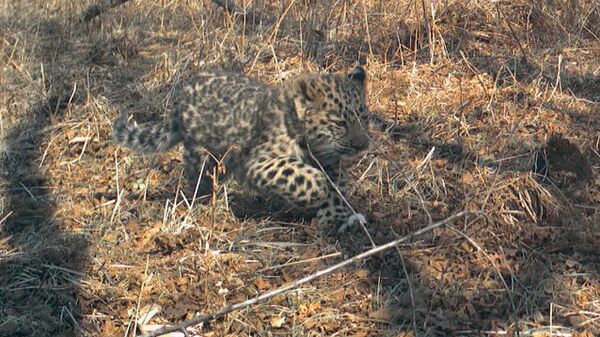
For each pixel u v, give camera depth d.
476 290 6.75
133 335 6.30
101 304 6.77
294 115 7.40
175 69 10.08
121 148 8.77
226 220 7.57
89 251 7.26
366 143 7.53
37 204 7.97
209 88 7.79
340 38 10.64
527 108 9.16
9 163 8.69
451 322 6.43
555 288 6.79
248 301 5.91
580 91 9.69
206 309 6.62
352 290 6.77
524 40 10.76
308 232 7.42
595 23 11.08
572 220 7.38
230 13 11.22
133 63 10.43
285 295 6.70
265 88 7.71
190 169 7.94
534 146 8.41
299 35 10.70
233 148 7.61
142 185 8.22
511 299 6.59
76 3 11.50
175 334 6.41
